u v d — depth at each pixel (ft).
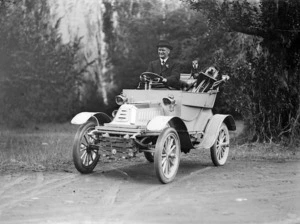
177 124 23.25
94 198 18.48
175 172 22.52
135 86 65.72
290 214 16.22
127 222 15.16
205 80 27.58
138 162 28.73
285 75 36.32
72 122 23.06
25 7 61.46
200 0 35.47
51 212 16.31
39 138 41.52
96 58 66.18
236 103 36.68
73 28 66.49
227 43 47.24
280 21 35.22
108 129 22.74
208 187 20.86
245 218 15.66
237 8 35.09
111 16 66.59
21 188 20.18
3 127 55.88
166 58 26.23
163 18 63.26
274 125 36.35
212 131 26.40
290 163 28.35
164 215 16.02
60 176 23.18
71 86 63.41
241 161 29.22
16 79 58.08
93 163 24.47
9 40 57.67
